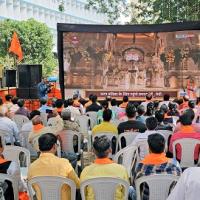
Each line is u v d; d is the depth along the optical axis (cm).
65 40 1830
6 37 3994
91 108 1248
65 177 478
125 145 783
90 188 466
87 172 470
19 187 518
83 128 1078
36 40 4291
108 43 1842
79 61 1848
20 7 5294
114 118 1148
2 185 463
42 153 489
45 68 4350
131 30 1802
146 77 1853
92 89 1864
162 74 1841
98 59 1850
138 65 1850
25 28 4216
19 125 1084
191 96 1811
